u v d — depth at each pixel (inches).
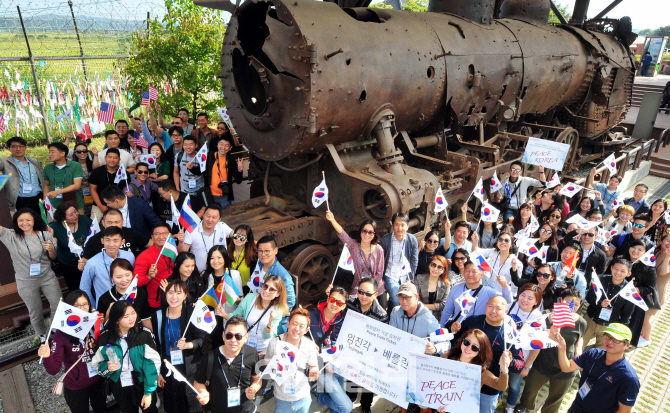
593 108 451.2
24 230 207.2
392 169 250.7
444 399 143.6
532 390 186.7
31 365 215.6
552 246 253.6
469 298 174.4
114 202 222.2
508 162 331.9
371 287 176.4
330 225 254.8
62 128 554.3
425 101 277.0
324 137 234.1
